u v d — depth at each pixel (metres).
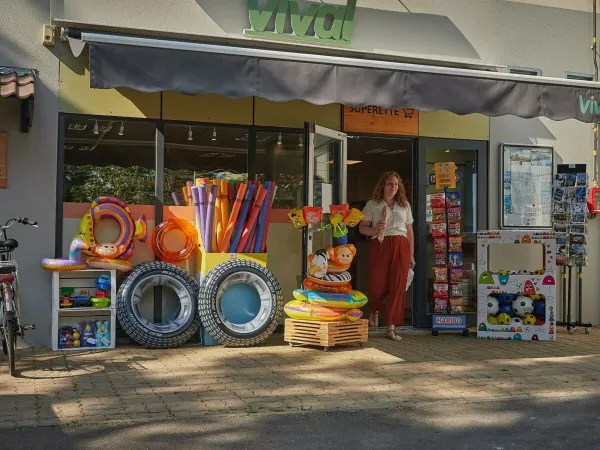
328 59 7.41
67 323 8.05
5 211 7.94
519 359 7.68
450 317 9.25
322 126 9.15
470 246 10.09
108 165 8.37
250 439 4.85
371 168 12.48
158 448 4.63
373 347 8.29
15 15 7.98
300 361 7.38
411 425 5.23
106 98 8.33
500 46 10.12
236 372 6.82
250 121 8.95
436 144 9.84
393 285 8.90
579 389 6.37
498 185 10.14
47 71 8.10
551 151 10.32
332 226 8.41
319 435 4.96
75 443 4.70
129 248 8.10
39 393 5.92
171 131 8.62
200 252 8.38
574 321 10.44
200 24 8.68
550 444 4.82
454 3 9.89
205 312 7.96
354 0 9.20
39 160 8.06
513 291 9.02
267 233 8.92
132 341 8.26
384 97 7.59
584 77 10.59
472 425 5.25
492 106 8.04
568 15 10.52
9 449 4.57
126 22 8.39
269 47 8.84
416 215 9.77
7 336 6.48
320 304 7.99
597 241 10.55
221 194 8.30
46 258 7.96
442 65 9.61
